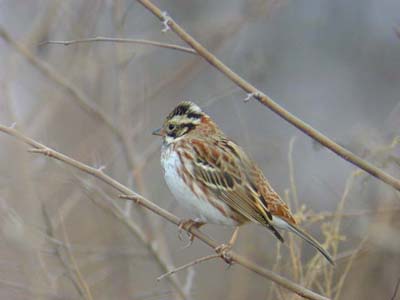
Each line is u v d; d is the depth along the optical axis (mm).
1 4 16250
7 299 12023
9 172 12727
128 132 14047
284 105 18891
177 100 17266
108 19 15156
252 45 17953
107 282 14039
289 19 19359
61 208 13352
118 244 14773
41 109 14758
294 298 10070
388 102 19281
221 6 18625
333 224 10695
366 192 12031
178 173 10844
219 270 15562
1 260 11797
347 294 12141
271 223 10234
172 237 16109
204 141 10859
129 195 9719
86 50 14961
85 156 14938
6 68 14344
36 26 14641
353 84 19484
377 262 12406
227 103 16859
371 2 19859
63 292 12469
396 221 12352
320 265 10312
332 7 19703
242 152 10859
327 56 19594
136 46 15695
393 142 10477
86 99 14172
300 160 15836
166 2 18500
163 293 12570
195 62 16484
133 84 16297
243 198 10422
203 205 10734
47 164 13242
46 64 13664
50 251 11828
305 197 15195
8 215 11453
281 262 12875
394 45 19625
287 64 19266
